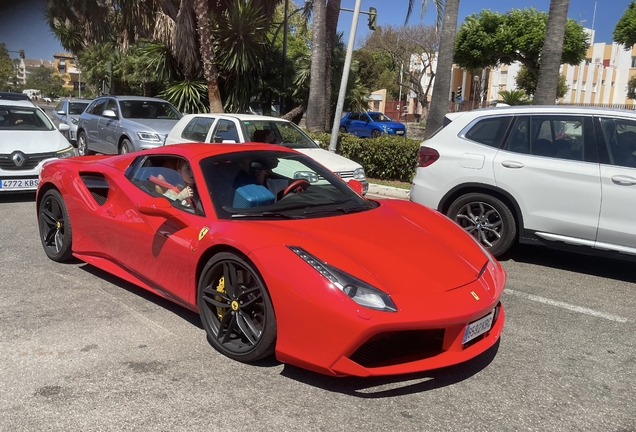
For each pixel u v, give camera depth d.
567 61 31.78
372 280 2.96
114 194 4.57
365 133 30.17
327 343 2.87
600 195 5.20
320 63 15.12
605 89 60.31
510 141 5.77
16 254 5.67
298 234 3.30
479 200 5.89
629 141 5.23
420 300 2.93
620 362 3.58
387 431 2.68
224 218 3.62
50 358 3.38
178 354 3.47
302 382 3.15
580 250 5.42
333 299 2.85
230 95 18.64
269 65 20.23
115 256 4.47
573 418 2.87
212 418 2.75
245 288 3.33
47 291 4.59
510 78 51.69
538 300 4.78
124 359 3.39
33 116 9.16
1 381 3.10
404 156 11.33
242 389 3.05
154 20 18.19
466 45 32.06
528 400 3.04
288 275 3.00
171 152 4.30
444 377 3.28
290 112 20.64
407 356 3.04
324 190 4.26
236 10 17.11
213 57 16.38
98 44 26.59
